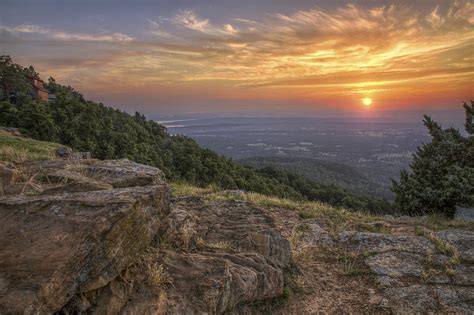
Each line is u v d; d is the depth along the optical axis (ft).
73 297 10.69
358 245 25.86
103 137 153.89
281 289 18.63
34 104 128.57
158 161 157.79
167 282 13.94
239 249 20.01
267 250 20.90
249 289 16.20
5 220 11.98
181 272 14.83
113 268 11.79
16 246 10.72
